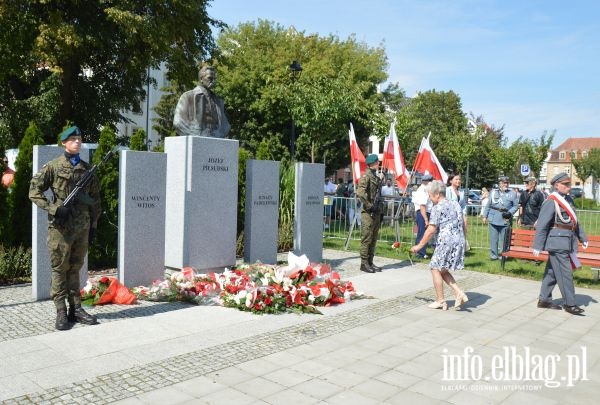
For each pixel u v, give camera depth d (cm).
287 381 470
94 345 539
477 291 908
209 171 893
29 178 907
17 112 2162
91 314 654
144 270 795
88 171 602
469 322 697
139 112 2791
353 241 1535
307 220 1112
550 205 774
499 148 4594
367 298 809
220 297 726
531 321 715
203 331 602
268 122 3359
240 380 468
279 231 1321
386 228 1795
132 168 774
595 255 1016
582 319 733
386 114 3444
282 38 3678
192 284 745
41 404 404
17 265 852
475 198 3878
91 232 618
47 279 727
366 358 539
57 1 2075
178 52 2339
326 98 2067
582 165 6425
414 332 640
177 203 878
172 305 716
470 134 4375
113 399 418
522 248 1110
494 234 1285
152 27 2086
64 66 2283
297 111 2134
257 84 3359
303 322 659
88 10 2130
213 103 934
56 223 575
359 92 2686
